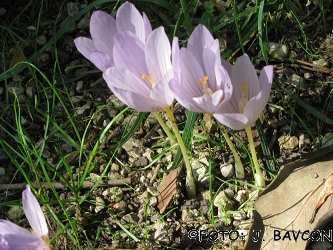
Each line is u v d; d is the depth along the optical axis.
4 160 0.36
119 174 0.35
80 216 0.33
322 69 0.37
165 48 0.26
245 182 0.33
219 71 0.25
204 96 0.25
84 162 0.36
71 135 0.37
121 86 0.26
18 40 0.42
